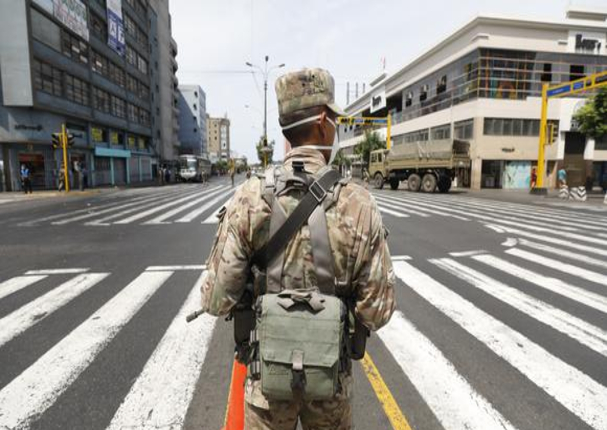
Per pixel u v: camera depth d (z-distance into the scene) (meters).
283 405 1.16
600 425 2.15
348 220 1.11
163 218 10.95
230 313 1.35
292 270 1.09
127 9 38.56
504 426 2.14
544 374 2.71
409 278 5.11
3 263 5.83
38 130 23.44
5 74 21.70
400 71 38.53
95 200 17.23
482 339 3.27
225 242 1.15
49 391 2.45
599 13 30.70
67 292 4.46
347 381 1.20
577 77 27.55
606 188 27.95
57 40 25.08
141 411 2.25
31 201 16.78
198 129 88.19
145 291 4.50
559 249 6.96
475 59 26.78
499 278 5.12
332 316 1.03
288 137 1.27
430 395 2.45
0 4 21.28
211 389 2.48
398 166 24.34
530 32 26.39
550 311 3.93
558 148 27.84
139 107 42.91
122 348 3.05
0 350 3.01
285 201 1.11
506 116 26.75
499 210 13.37
